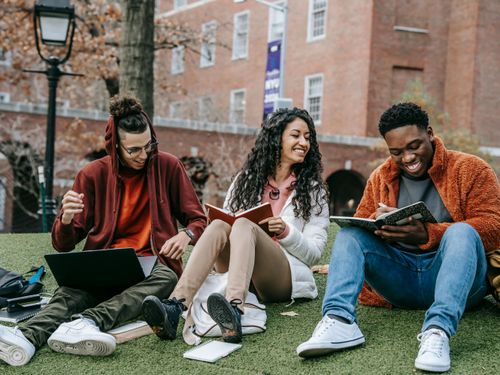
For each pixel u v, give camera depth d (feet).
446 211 11.75
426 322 10.00
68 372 10.37
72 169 67.87
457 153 11.88
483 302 12.83
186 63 116.06
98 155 73.10
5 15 52.95
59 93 75.00
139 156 13.21
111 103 13.23
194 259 11.75
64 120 68.08
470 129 87.56
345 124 88.33
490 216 11.21
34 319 11.54
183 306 11.46
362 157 82.74
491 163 74.90
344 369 9.86
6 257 19.15
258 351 10.86
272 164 14.10
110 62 56.49
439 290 10.09
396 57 86.79
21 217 77.66
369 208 12.84
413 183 12.07
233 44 107.65
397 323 11.85
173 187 14.19
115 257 11.66
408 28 87.51
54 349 11.16
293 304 13.46
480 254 10.69
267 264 12.37
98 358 10.93
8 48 54.39
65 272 11.98
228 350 10.84
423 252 11.79
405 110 11.40
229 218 12.17
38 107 67.10
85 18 57.11
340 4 90.02
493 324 11.51
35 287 13.70
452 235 10.44
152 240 13.46
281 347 11.00
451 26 90.48
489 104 88.63
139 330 11.89
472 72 87.45
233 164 75.31
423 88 76.13
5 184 70.95
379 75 85.87
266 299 13.38
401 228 10.91
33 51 54.85
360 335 10.68
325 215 13.82
